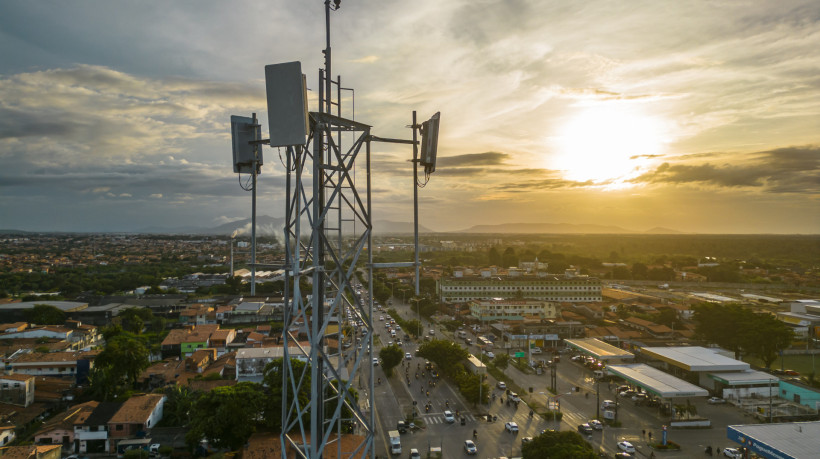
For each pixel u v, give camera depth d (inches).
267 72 725.9
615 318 4923.7
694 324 4598.9
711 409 2691.9
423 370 3398.1
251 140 932.0
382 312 5526.6
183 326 4611.2
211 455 2034.9
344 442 1828.2
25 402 2529.5
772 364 3619.6
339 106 833.5
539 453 1777.8
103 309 4894.2
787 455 1705.2
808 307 4712.1
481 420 2495.1
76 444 2190.0
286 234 832.3
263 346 3393.2
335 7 819.4
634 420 2513.5
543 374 3331.7
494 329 4554.6
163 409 2513.5
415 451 2066.9
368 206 867.4
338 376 826.2
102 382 2709.2
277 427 2132.1
